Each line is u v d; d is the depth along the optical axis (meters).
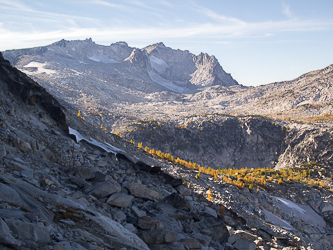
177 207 23.86
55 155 24.16
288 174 138.88
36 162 20.58
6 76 27.70
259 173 131.75
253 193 77.94
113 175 25.97
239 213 46.66
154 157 70.06
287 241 29.84
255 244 24.95
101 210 18.16
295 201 98.44
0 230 9.50
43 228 11.13
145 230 18.16
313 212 93.75
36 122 28.05
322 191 105.56
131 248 14.29
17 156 19.39
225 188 66.12
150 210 22.05
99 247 12.48
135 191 23.86
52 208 13.96
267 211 66.12
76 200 16.97
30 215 11.63
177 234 17.80
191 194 34.16
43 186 16.72
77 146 28.28
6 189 12.89
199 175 63.38
